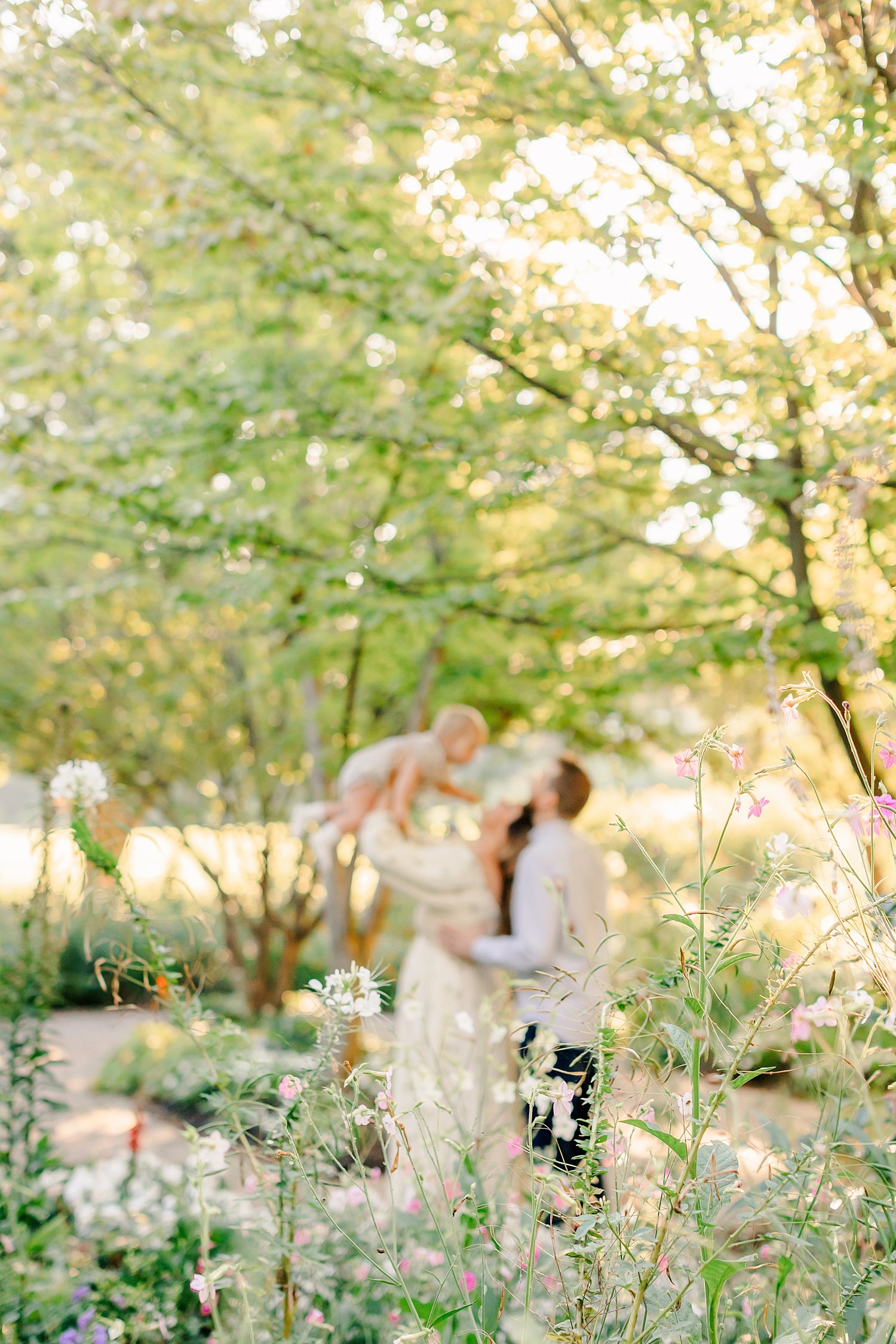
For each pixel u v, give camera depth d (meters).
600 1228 1.29
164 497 4.16
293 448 4.11
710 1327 1.15
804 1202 1.41
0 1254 2.12
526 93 3.35
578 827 6.87
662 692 6.33
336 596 4.09
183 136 3.76
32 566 5.79
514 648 5.69
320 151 4.06
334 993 1.60
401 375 4.18
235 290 4.23
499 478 3.99
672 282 3.41
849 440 2.95
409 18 3.34
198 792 8.05
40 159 4.27
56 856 2.33
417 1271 1.92
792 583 4.16
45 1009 2.38
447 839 4.02
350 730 6.61
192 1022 1.69
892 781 3.71
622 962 1.50
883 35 2.73
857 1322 1.35
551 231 3.63
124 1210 2.44
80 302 4.42
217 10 3.66
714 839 4.14
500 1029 2.17
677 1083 1.55
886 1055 1.54
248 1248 1.87
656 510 4.01
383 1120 1.50
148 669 7.36
